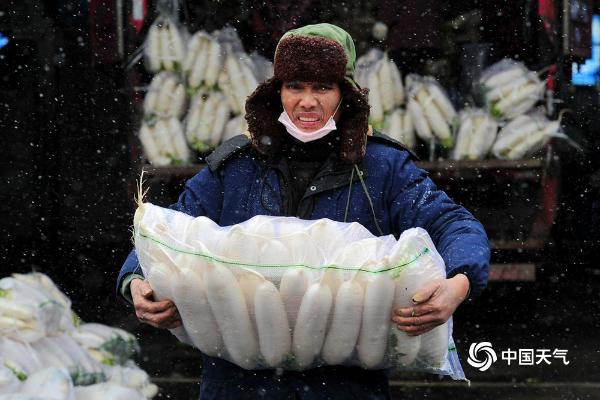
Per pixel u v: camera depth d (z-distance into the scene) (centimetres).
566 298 917
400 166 319
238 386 311
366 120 312
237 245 287
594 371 725
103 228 923
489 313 879
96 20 800
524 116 786
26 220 948
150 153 793
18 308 512
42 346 518
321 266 286
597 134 891
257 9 807
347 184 315
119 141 872
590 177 910
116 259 936
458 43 801
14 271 944
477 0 795
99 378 532
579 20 793
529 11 789
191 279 286
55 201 930
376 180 317
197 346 304
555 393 666
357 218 315
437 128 782
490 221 788
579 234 925
